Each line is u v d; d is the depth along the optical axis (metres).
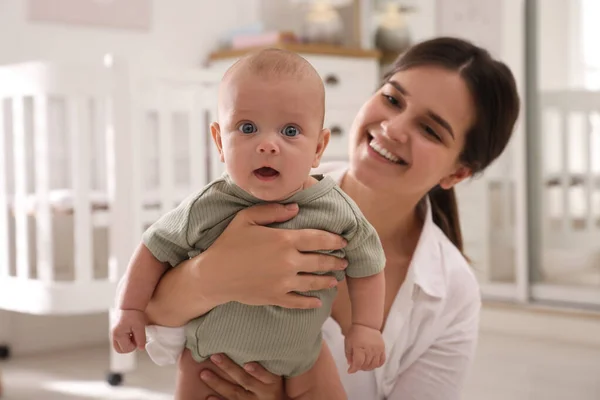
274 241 1.14
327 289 1.22
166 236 1.20
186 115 3.91
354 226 1.19
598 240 3.74
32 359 3.30
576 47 3.72
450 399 1.49
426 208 1.59
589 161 3.75
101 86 2.75
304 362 1.26
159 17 3.86
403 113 1.38
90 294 2.77
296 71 1.10
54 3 3.45
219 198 1.18
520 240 3.85
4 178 2.90
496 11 3.99
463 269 1.52
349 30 4.44
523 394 2.76
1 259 2.91
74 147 2.75
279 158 1.08
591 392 2.78
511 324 3.77
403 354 1.50
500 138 1.49
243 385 1.26
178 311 1.20
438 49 1.41
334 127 3.63
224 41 4.06
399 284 1.50
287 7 4.39
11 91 2.81
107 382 2.90
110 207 2.79
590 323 3.53
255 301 1.15
